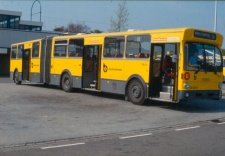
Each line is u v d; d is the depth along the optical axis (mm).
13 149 7602
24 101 15055
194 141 8570
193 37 13242
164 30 13789
